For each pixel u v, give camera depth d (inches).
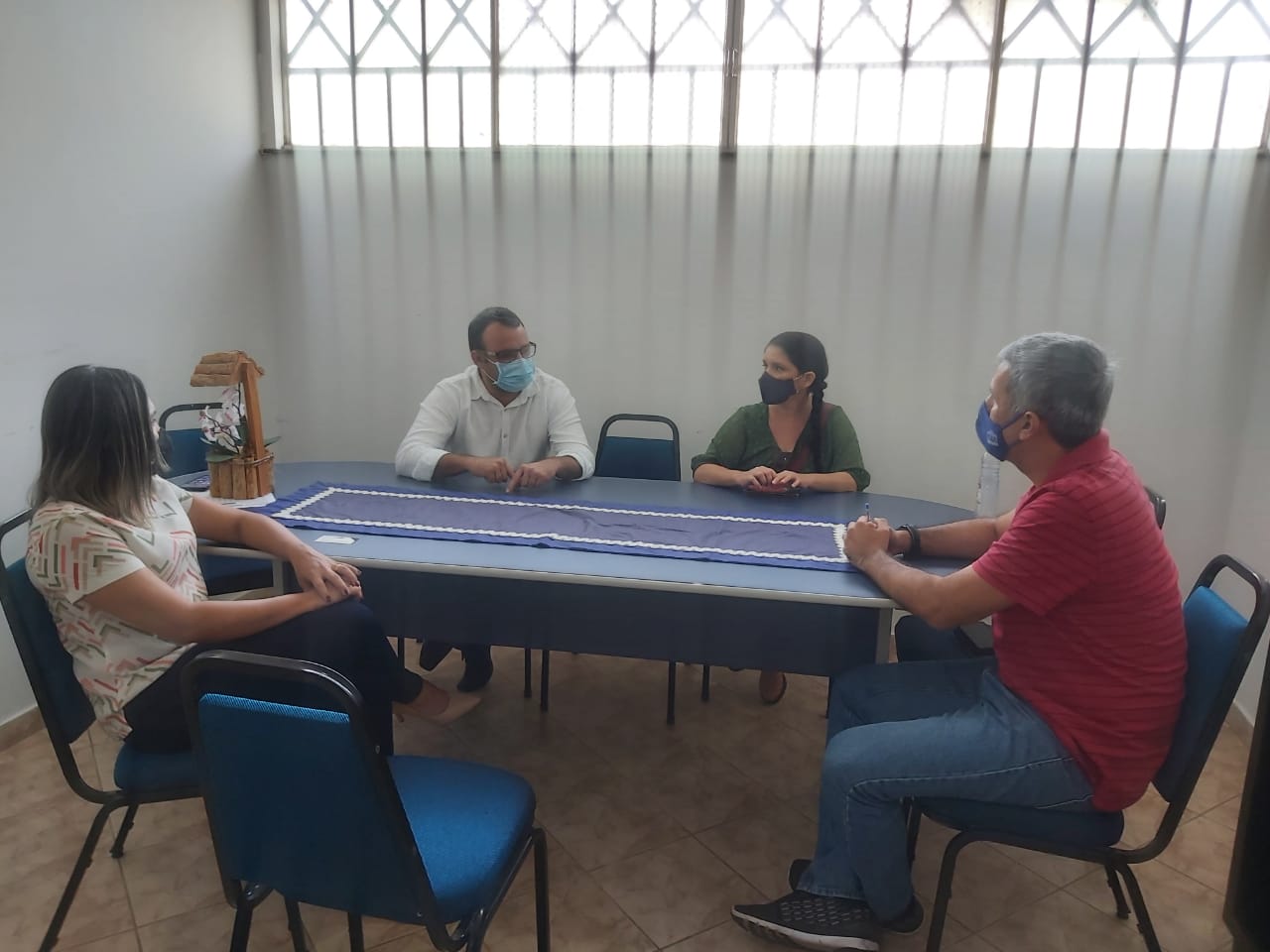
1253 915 43.8
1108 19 99.5
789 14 106.7
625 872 72.2
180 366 110.1
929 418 113.0
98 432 55.1
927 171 106.8
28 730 89.7
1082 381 54.3
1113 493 53.9
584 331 119.6
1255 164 98.3
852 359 113.4
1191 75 98.5
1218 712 51.0
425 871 42.4
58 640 56.5
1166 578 55.0
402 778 54.7
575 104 113.6
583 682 105.9
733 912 64.9
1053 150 103.3
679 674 108.8
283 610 60.0
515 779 55.2
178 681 56.4
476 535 71.5
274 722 39.5
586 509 81.0
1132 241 103.3
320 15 118.0
